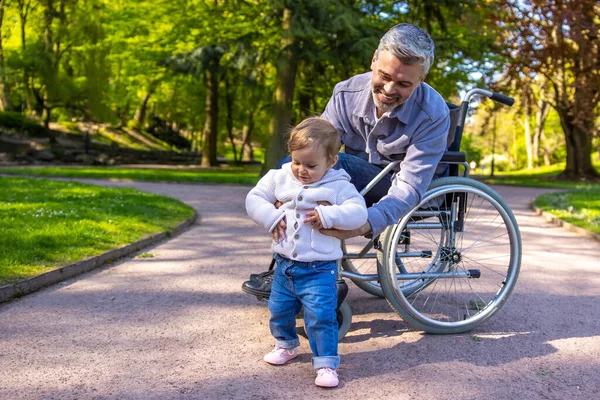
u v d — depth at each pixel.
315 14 14.02
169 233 6.59
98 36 28.28
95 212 7.17
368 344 3.04
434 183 3.18
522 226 8.68
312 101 24.38
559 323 3.50
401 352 2.93
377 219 2.76
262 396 2.35
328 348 2.54
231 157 56.62
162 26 18.94
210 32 18.19
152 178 17.12
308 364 2.75
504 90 21.78
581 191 16.20
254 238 6.62
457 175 3.46
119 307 3.60
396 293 3.11
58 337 3.01
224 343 3.00
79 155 28.12
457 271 3.38
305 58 15.61
